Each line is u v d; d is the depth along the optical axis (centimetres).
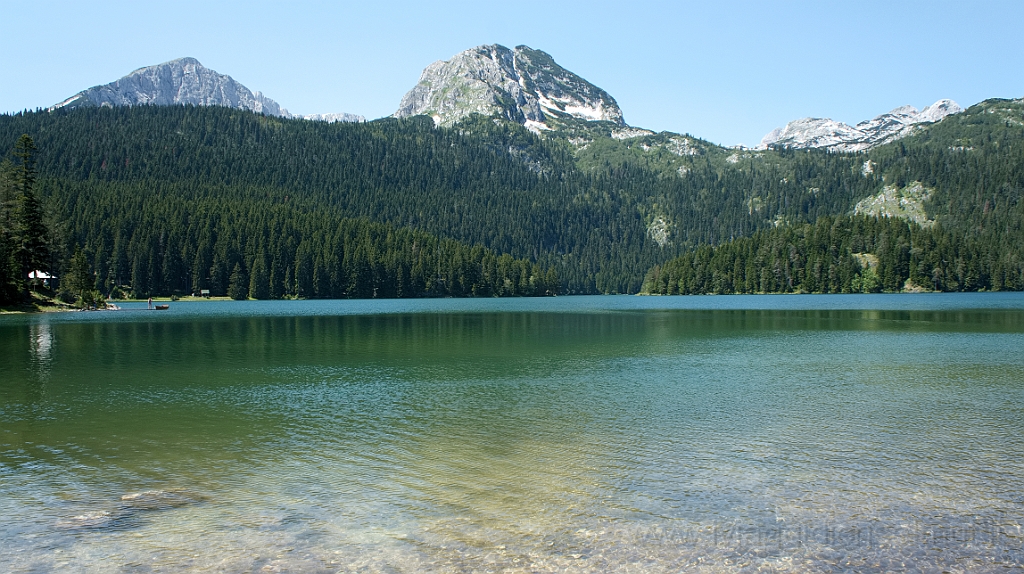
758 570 1298
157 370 4025
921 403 2939
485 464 1989
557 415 2700
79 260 12100
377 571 1277
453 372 3928
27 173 10719
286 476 1877
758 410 2791
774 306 13362
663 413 2733
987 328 6969
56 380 3625
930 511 1611
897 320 8369
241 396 3133
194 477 1873
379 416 2683
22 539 1430
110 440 2294
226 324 8225
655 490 1753
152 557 1341
